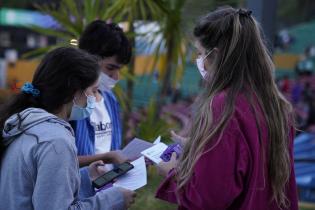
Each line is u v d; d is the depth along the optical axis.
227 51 1.58
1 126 1.63
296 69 18.42
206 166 1.46
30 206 1.53
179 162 1.62
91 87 1.71
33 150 1.52
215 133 1.46
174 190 1.66
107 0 3.78
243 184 1.51
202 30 1.65
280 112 1.60
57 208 1.46
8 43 16.98
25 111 1.61
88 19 3.68
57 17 3.79
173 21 3.74
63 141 1.52
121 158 2.12
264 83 1.58
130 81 4.09
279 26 22.39
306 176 4.96
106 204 1.66
